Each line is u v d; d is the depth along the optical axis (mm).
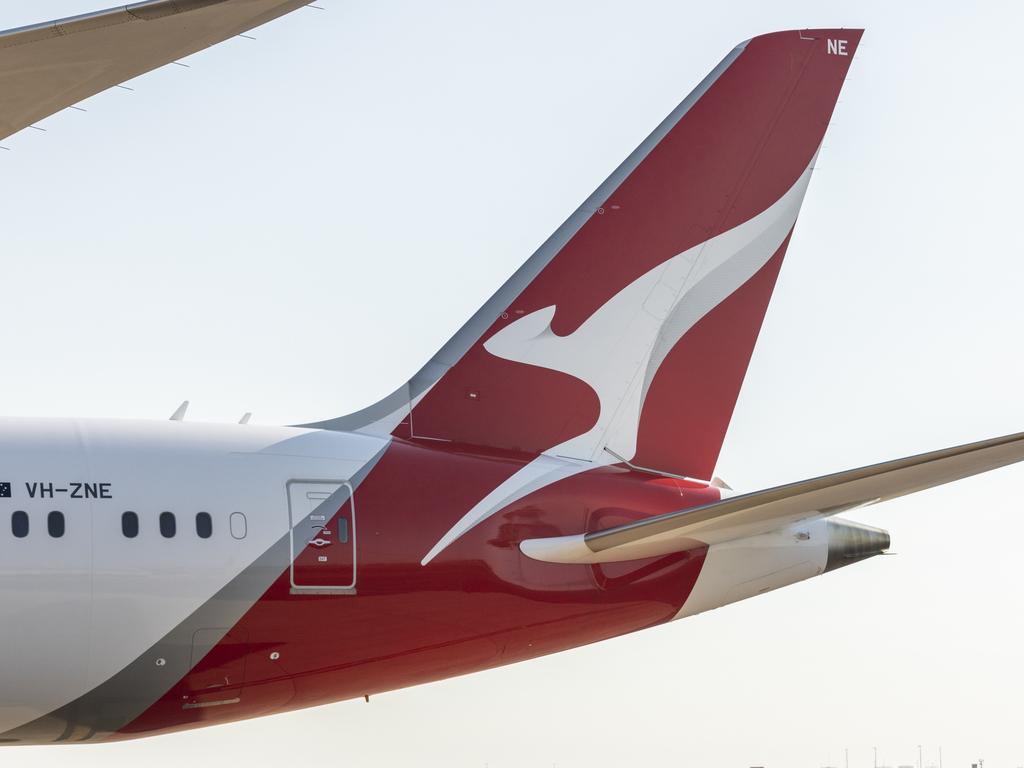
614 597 43969
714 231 48250
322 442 42844
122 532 39188
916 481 37125
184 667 39750
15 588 38031
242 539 40219
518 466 44625
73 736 40844
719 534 42969
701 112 48719
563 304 46719
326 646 41125
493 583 42688
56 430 40656
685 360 47562
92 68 29031
